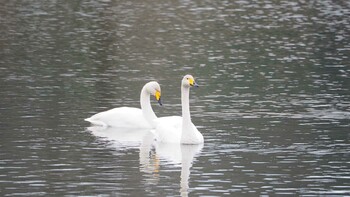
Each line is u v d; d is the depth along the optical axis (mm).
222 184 20828
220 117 28172
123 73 36031
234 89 32750
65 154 23547
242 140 25188
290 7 59719
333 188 20531
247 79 34844
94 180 21078
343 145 24531
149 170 22062
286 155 23484
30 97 30781
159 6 59562
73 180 21031
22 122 27031
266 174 21688
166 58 39969
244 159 23109
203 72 36438
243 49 42750
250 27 50531
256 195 19969
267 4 61250
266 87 33125
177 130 25688
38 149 23969
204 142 25078
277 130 26375
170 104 30578
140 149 24500
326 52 41875
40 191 20094
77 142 25016
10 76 34844
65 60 39000
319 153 23672
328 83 33938
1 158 22938
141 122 27859
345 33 48375
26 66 37281
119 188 20406
